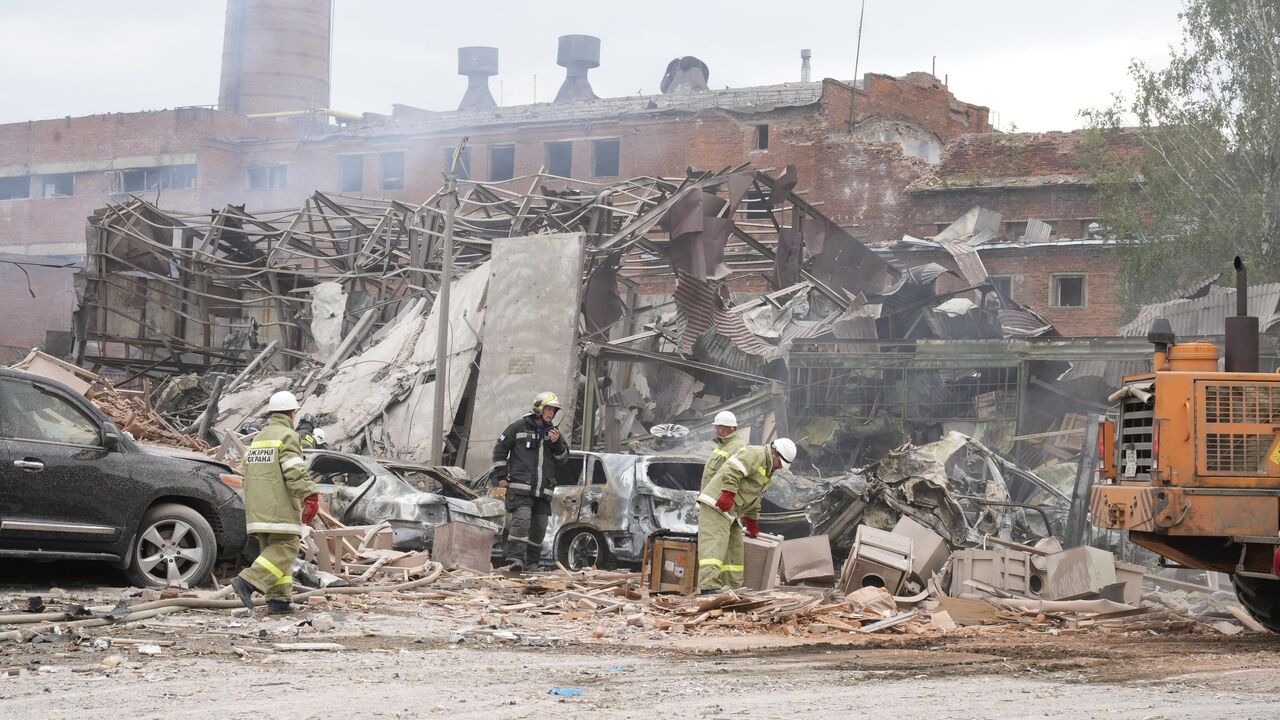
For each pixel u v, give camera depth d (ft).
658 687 24.47
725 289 108.17
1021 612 41.50
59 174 238.48
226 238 124.57
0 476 36.96
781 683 25.22
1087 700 23.06
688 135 186.29
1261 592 37.06
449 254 79.71
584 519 59.26
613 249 97.91
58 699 21.57
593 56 231.30
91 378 70.95
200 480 41.34
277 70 255.29
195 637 30.27
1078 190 161.27
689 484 63.98
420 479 63.36
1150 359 85.61
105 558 39.14
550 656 29.53
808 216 114.01
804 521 57.06
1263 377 34.35
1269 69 125.39
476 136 203.72
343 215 119.24
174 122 227.40
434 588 43.75
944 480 55.11
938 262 148.05
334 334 104.73
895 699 22.97
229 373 115.34
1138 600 44.19
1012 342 87.76
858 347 95.20
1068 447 85.66
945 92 195.11
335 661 27.20
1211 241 123.03
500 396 84.53
